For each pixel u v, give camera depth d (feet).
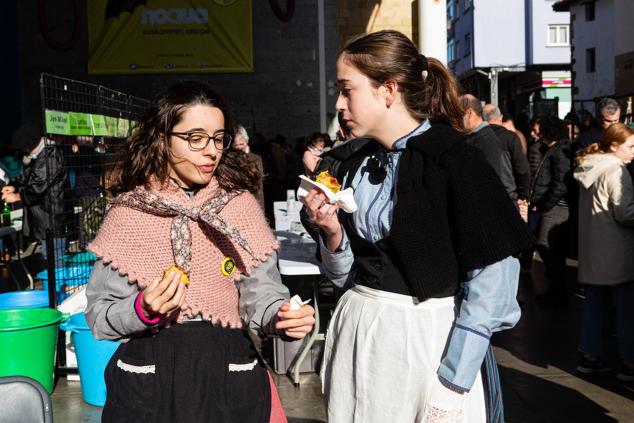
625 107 70.44
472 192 6.30
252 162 7.16
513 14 127.95
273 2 30.73
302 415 13.87
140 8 45.06
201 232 6.61
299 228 17.78
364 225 6.89
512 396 14.82
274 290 6.80
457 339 6.41
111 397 6.55
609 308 16.08
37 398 6.55
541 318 20.95
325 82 41.52
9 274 29.86
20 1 45.57
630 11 90.94
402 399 6.66
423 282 6.42
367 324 6.85
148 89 45.93
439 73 7.18
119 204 6.64
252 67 45.98
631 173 15.06
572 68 109.91
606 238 15.11
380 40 6.89
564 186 21.52
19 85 45.98
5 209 27.02
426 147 6.59
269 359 17.21
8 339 13.35
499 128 22.40
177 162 6.64
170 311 6.09
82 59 45.96
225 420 6.45
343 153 7.56
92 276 6.74
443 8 25.94
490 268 6.37
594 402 14.44
